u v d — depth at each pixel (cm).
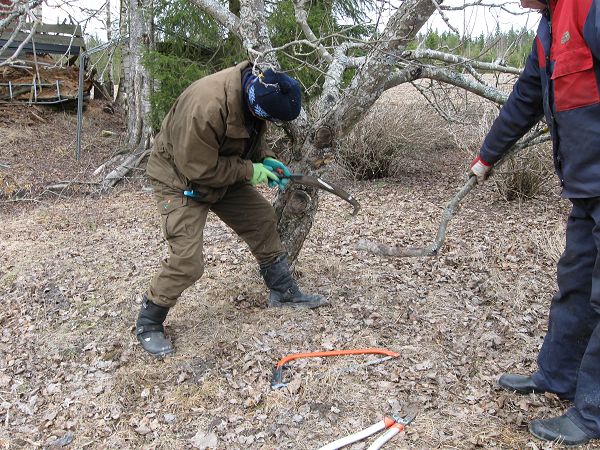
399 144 824
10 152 960
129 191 818
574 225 261
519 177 679
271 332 371
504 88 722
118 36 1006
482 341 357
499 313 397
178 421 302
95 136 1088
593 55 223
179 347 363
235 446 281
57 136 1066
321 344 358
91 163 944
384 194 752
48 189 809
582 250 258
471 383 314
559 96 238
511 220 622
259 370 335
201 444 284
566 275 268
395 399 304
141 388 330
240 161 328
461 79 397
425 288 438
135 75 920
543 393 297
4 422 312
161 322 361
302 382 320
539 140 316
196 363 346
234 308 407
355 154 816
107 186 826
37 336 395
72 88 1177
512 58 536
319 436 283
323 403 304
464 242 549
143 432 296
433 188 777
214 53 880
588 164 237
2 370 359
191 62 863
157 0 867
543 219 620
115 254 542
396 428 279
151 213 689
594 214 242
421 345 355
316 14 710
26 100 1150
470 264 489
